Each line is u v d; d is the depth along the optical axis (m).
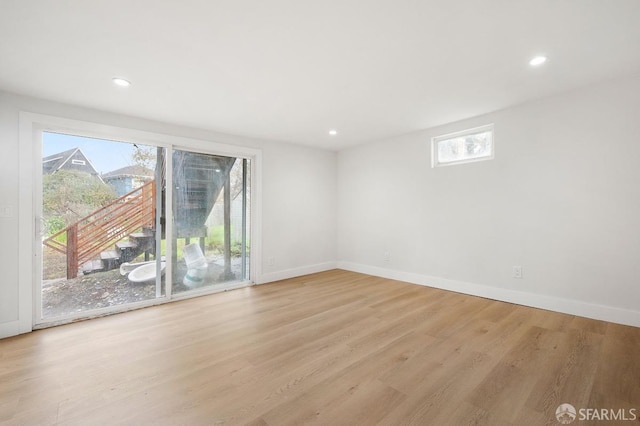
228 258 4.19
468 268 3.74
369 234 4.98
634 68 2.41
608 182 2.72
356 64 2.28
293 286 4.22
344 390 1.77
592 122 2.78
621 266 2.67
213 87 2.63
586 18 1.73
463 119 3.67
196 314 3.10
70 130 2.98
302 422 1.50
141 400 1.68
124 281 3.32
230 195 4.22
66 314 2.94
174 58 2.14
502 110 3.36
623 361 2.05
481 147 3.64
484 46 2.04
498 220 3.45
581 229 2.88
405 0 1.57
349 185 5.30
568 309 2.96
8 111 2.62
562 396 1.69
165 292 3.56
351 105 3.14
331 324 2.80
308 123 3.74
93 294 3.14
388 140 4.62
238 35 1.88
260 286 4.23
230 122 3.64
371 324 2.79
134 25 1.75
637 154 2.57
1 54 2.03
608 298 2.74
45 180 2.88
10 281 2.62
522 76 2.53
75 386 1.81
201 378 1.90
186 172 3.80
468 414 1.55
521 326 2.69
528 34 1.90
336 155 5.53
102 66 2.23
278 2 1.57
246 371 1.98
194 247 3.86
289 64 2.26
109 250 3.24
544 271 3.12
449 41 1.98
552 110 3.01
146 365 2.06
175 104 3.01
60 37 1.85
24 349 2.32
